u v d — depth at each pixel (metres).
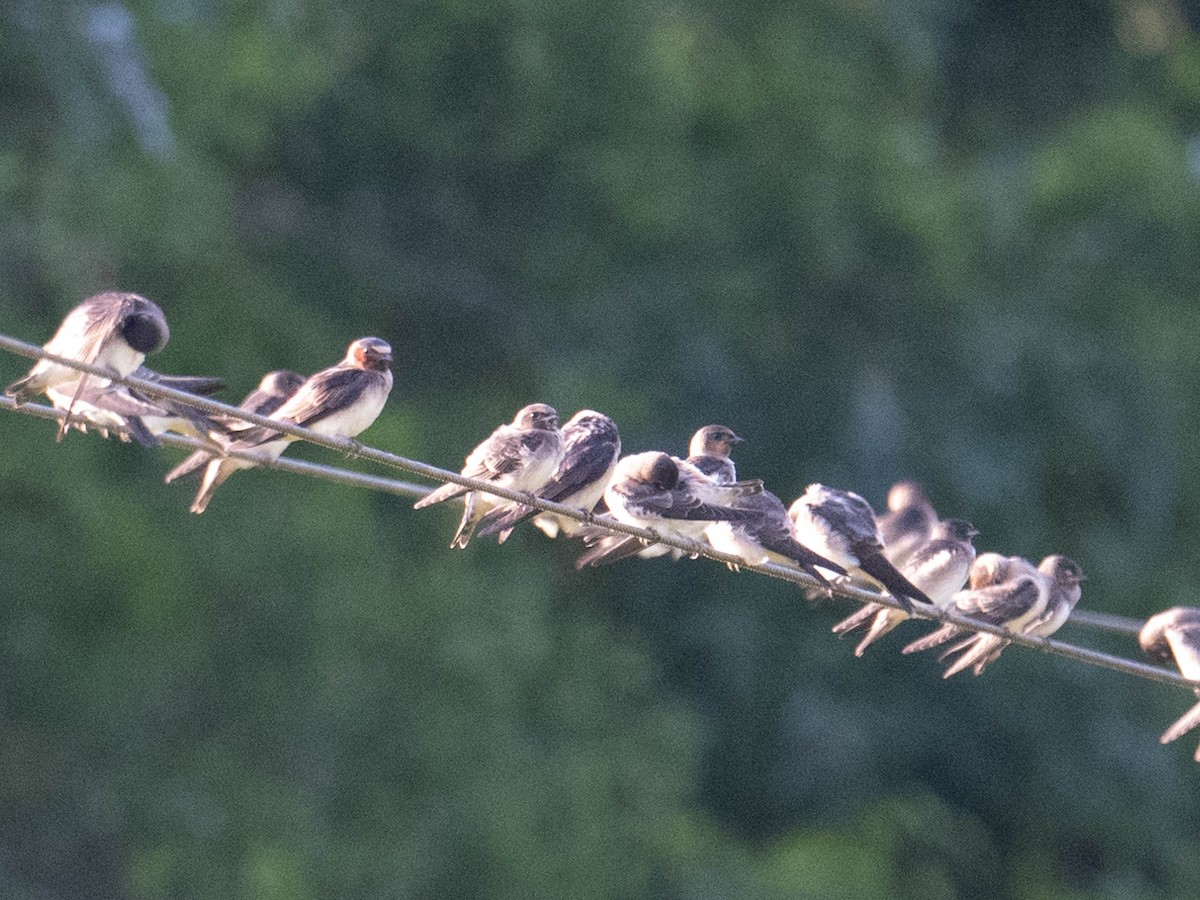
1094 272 36.50
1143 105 40.88
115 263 25.98
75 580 24.86
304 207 30.55
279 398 15.22
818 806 31.98
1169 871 33.91
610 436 13.83
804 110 34.47
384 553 27.09
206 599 25.45
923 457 33.28
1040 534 34.06
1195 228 36.97
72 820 24.97
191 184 25.98
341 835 25.58
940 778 33.53
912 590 13.98
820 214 33.66
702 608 32.16
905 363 34.44
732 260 33.50
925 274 34.47
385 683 26.25
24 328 24.75
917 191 34.50
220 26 28.27
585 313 31.88
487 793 26.12
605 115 31.20
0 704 24.75
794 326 34.06
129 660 25.08
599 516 12.54
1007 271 36.75
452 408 30.73
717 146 34.47
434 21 29.98
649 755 28.44
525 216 31.83
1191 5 41.53
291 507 26.19
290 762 25.50
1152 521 34.81
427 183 31.52
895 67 36.41
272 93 28.11
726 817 32.09
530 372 31.17
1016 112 40.91
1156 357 35.50
